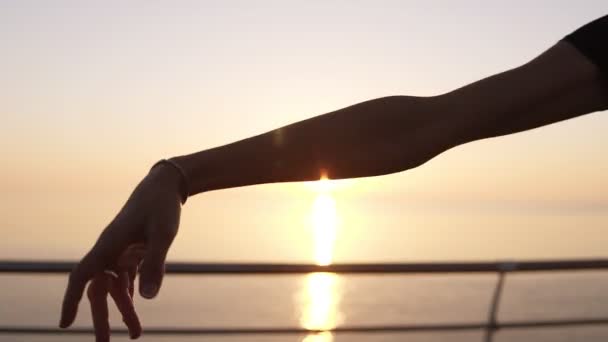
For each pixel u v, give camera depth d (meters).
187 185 0.50
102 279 0.52
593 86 0.58
